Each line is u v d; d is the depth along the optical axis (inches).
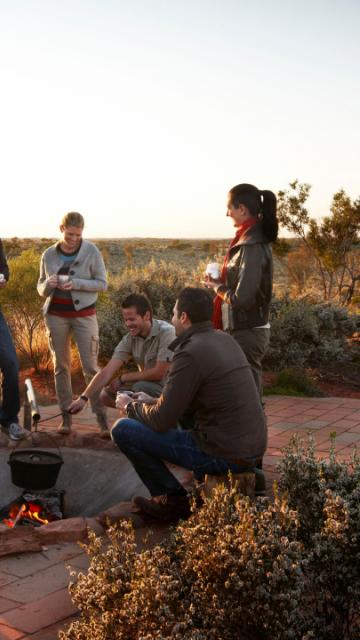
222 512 104.0
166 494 165.8
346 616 106.3
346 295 762.2
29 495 210.8
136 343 209.9
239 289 180.9
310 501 122.4
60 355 237.6
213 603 95.3
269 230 183.9
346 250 738.2
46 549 153.1
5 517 214.7
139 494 203.8
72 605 126.3
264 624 93.3
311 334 413.7
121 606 100.3
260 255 182.5
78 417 282.4
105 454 229.1
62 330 235.0
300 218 737.0
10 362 229.6
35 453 210.5
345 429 259.6
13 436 233.9
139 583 98.4
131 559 107.8
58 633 112.4
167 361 203.6
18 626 118.8
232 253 189.0
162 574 102.7
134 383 217.2
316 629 100.3
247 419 150.9
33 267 391.9
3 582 136.7
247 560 94.7
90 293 234.1
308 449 137.5
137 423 162.4
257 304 185.9
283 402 315.3
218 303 190.7
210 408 151.8
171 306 442.9
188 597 100.7
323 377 382.6
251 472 156.9
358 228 719.7
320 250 738.2
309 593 106.7
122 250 2363.4
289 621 92.7
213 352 150.5
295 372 357.1
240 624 95.3
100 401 229.5
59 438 237.6
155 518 166.2
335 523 106.2
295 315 412.2
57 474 204.2
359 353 422.0
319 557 105.6
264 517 105.6
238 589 92.7
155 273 473.4
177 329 158.2
